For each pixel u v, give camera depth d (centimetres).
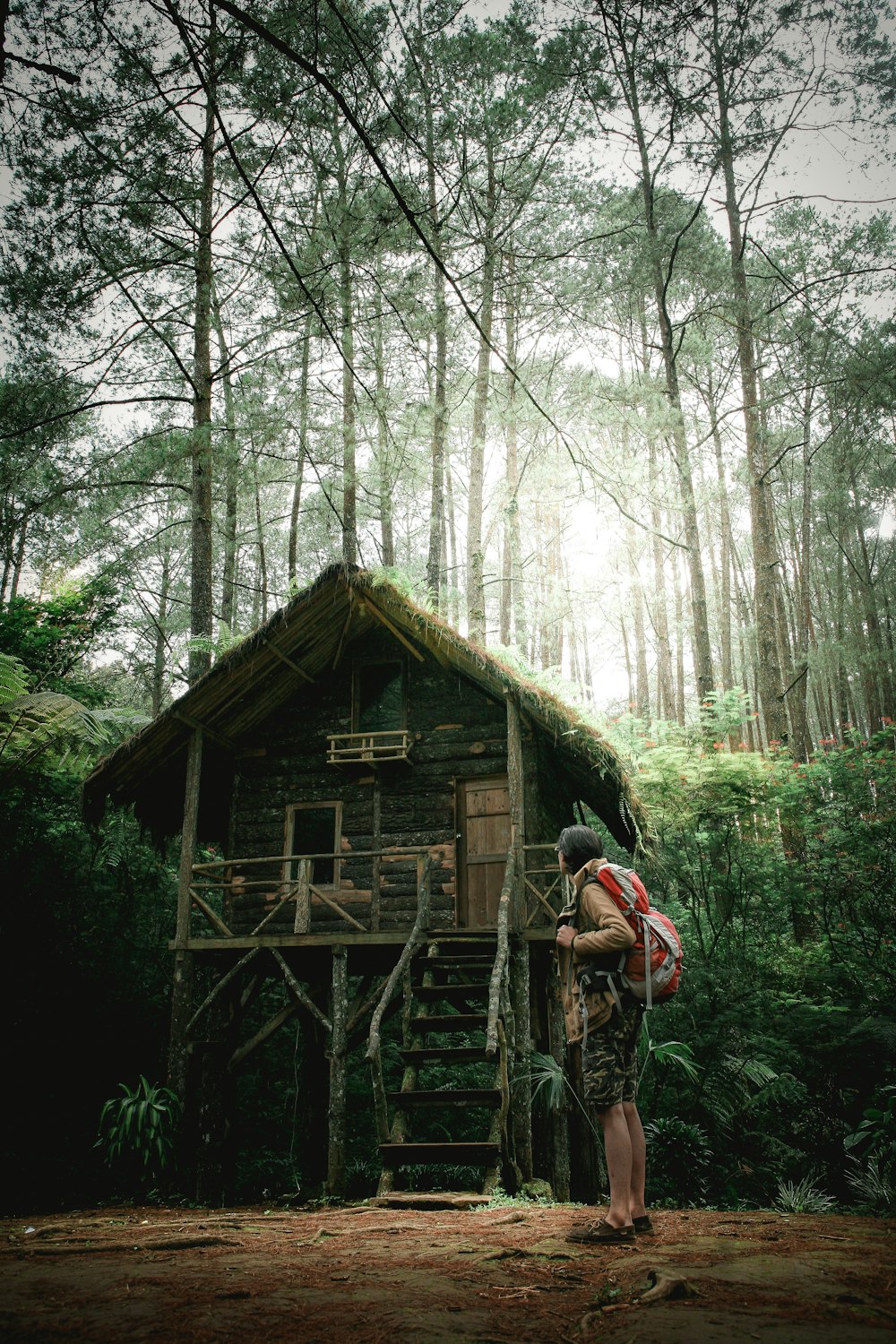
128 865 1522
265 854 1245
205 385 1556
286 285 1207
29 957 1227
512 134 1591
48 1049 1170
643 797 1321
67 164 1304
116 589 1847
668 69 1244
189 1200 997
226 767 1342
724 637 3425
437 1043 1512
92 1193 1030
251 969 1193
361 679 1301
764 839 1433
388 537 2150
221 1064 1110
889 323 2142
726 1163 1032
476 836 1200
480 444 1948
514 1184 791
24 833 1369
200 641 1266
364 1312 259
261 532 2706
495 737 1218
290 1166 1230
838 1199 920
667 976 414
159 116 695
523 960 995
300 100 775
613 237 2044
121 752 1178
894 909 1371
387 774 1241
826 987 1279
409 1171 1230
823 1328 226
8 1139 1066
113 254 1473
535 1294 282
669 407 1677
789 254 2605
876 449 3086
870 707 3153
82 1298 284
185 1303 273
